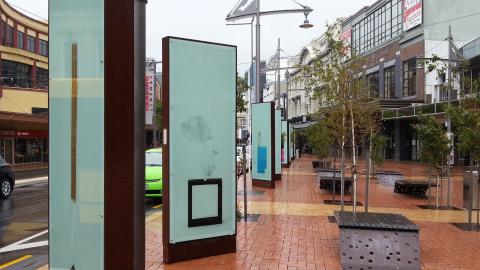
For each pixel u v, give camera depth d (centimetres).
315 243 834
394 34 4200
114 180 376
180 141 701
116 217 377
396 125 4147
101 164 383
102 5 378
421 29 3744
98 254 384
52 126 395
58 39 390
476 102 1069
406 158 4094
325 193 1636
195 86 714
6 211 1348
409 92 3941
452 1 3719
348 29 5228
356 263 656
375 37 4581
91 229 386
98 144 383
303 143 6100
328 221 1064
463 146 1029
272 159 1792
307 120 5556
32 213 1307
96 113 383
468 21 3719
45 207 1434
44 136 4259
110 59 374
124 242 379
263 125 1830
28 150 4259
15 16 4322
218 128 737
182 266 677
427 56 3666
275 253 759
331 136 1636
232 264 689
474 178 1243
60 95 392
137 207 389
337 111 1169
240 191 1691
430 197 1469
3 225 1111
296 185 1922
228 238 752
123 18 377
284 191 1694
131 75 380
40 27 4750
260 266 681
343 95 1148
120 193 378
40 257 796
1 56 4122
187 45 706
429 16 3719
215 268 668
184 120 705
